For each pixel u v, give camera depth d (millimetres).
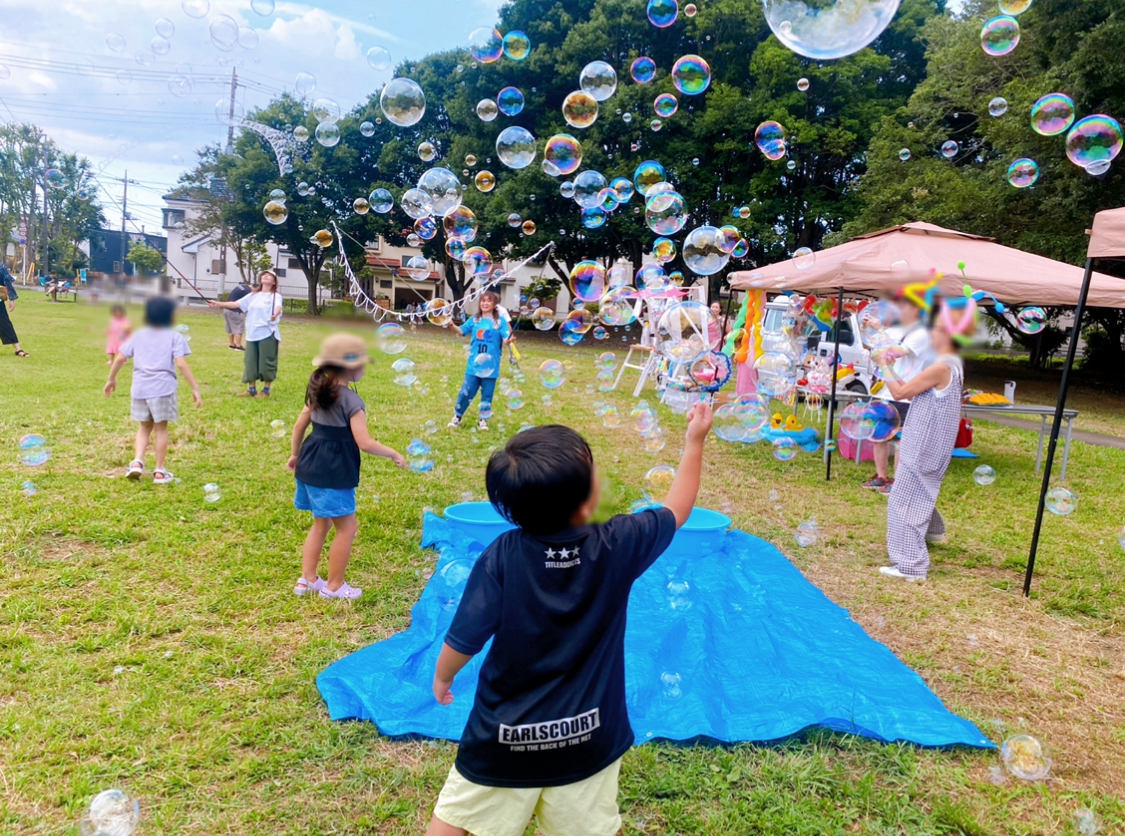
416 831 1641
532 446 1198
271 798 1722
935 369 3217
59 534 3176
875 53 15352
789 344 7848
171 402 3922
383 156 21391
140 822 1622
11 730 1887
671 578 3014
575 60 16156
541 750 1180
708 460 5648
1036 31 11555
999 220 12250
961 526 4215
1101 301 4809
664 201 4742
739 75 15641
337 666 2215
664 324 8047
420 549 3311
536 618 1193
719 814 1721
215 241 27250
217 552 3094
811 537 3715
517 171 17203
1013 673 2473
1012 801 1828
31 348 9281
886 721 2053
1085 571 3475
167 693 2092
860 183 14672
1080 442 7496
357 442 2639
